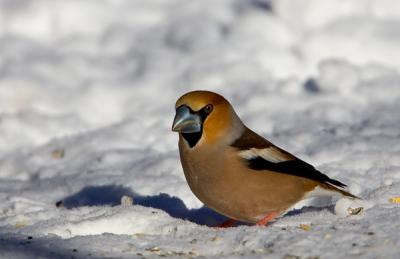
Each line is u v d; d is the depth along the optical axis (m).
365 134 13.95
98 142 14.62
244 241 9.15
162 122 15.46
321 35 17.91
